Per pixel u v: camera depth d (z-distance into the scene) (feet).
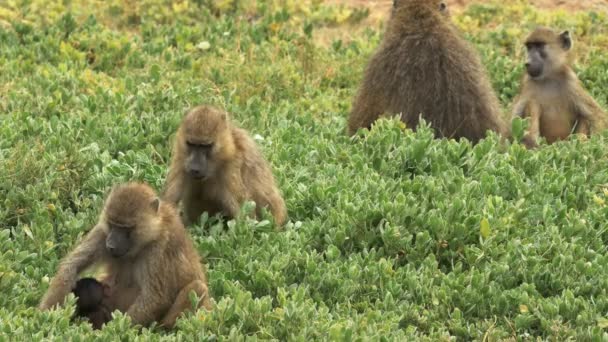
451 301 38.09
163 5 70.79
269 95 60.18
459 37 54.24
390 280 38.73
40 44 63.05
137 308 34.78
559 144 53.36
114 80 58.59
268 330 34.53
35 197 42.75
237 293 35.65
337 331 34.06
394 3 55.31
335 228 41.29
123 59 63.41
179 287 35.37
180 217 39.40
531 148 55.93
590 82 65.57
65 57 62.34
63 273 35.50
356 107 54.39
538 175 47.47
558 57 60.18
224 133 41.14
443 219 41.50
